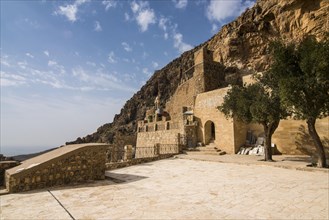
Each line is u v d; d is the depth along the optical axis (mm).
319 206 7305
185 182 11633
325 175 12508
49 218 6590
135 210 7191
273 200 8094
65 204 7941
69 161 11625
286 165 15141
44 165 10727
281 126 23359
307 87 14203
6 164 12000
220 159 19734
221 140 26703
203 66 39781
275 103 17453
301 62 14609
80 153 12039
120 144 44594
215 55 53375
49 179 10820
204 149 27109
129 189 10203
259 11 48969
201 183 11297
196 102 31594
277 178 11953
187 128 29812
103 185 11102
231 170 14938
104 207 7555
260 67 43438
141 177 13227
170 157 23781
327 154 20250
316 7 36562
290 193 8961
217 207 7414
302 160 18078
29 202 8242
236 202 7961
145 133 40219
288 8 41031
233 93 21141
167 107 49625
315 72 13906
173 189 10125
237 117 20641
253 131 26047
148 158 21125
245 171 14414
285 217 6387
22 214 6949
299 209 7062
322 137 20766
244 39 47812
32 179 10297
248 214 6684
